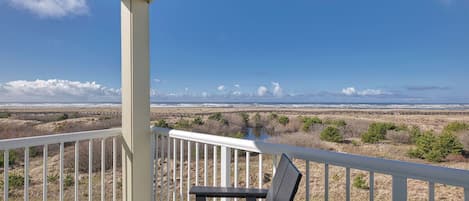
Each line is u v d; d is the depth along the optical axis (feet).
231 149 8.15
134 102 9.01
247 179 6.82
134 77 9.00
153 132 9.45
